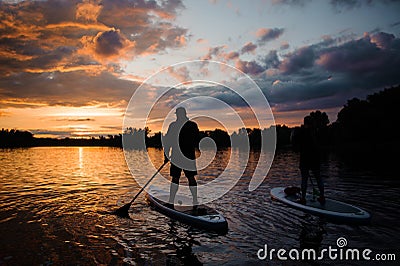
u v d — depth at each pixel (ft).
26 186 32.17
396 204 22.22
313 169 22.18
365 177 36.32
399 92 138.62
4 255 13.41
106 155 108.78
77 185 33.04
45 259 13.01
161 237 16.02
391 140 141.79
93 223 18.37
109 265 12.51
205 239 15.72
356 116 146.82
